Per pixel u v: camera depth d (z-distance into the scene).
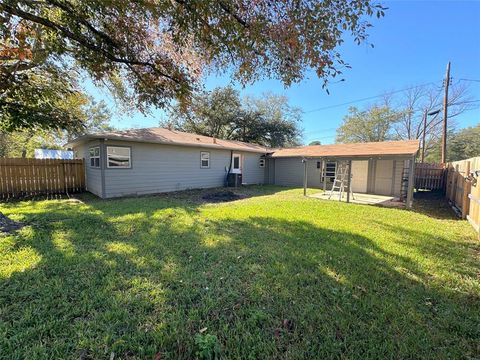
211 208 6.94
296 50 3.19
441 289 2.62
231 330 1.91
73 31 4.20
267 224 5.14
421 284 2.72
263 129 22.56
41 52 4.78
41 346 1.68
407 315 2.14
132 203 7.49
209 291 2.46
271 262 3.20
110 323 1.94
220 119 21.38
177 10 3.38
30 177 9.21
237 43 3.45
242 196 10.13
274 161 16.50
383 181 11.35
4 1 3.22
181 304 2.24
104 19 4.25
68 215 5.60
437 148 25.84
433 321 2.07
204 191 11.39
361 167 12.11
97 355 1.63
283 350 1.72
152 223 5.00
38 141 19.80
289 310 2.18
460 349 1.76
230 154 14.27
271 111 25.97
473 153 25.59
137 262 3.09
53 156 19.28
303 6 2.82
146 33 4.68
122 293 2.37
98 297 2.28
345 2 2.69
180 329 1.89
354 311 2.19
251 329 1.93
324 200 9.19
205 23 3.39
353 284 2.67
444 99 13.77
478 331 1.96
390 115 26.81
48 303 2.18
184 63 5.22
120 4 3.59
